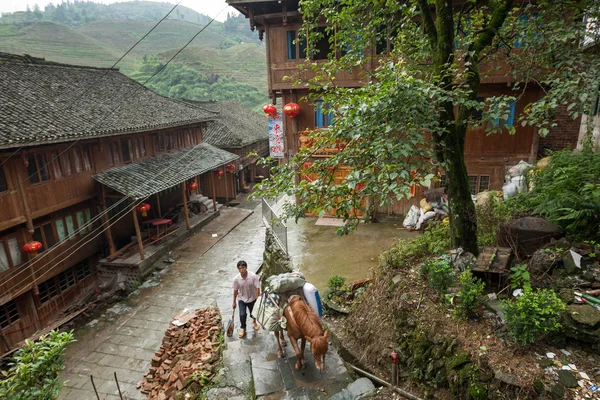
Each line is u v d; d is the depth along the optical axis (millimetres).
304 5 7312
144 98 19719
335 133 4602
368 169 4410
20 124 11156
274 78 14047
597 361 3934
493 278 5410
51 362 4770
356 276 8930
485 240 6750
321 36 7734
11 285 11586
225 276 13789
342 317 6934
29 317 12211
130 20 157625
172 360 8359
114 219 15945
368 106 4148
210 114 22812
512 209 7859
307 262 9961
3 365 10570
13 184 11445
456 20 6852
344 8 7008
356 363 5727
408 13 6785
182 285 13273
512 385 3795
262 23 13789
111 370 9195
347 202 4699
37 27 110000
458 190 5836
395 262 6531
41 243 12820
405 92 4055
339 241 11547
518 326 4102
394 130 4230
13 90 13125
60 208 13203
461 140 5773
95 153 14812
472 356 4230
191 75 70188
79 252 14281
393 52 7066
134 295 12750
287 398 5238
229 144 26109
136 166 16781
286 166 5469
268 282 6125
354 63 6496
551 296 4137
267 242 11336
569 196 6168
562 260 5277
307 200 5098
